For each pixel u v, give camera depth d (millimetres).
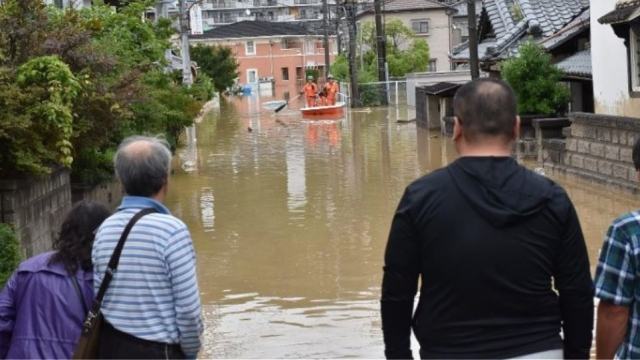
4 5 11547
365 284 10531
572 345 3643
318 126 37688
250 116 46281
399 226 3588
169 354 4137
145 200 4293
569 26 25172
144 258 4113
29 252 10195
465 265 3471
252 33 100125
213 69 76000
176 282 4098
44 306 4453
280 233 14008
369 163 23266
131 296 4117
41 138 9953
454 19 79938
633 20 16156
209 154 26797
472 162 3582
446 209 3516
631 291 3859
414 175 20469
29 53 10898
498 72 28297
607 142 17109
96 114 12156
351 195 17703
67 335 4414
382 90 51719
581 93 23547
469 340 3502
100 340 4199
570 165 18938
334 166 22781
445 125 30750
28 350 4398
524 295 3492
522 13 28094
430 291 3568
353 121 40156
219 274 11375
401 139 30125
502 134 3627
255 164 23812
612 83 18406
